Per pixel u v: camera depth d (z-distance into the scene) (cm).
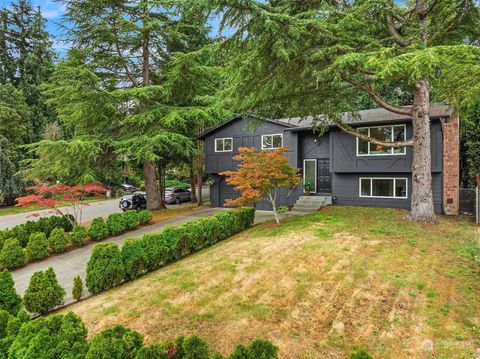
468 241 812
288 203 1667
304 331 451
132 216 1309
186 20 1534
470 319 466
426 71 688
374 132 1390
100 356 301
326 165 1606
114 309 550
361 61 735
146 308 544
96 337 321
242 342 429
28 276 821
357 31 879
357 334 441
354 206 1419
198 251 920
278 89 996
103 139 1483
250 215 1199
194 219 1494
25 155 2789
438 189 1276
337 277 611
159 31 1496
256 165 1095
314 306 518
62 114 1521
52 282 604
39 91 3122
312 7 934
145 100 1556
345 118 1498
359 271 630
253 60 766
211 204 1939
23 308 557
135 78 1753
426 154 1010
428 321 464
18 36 3341
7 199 2427
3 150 2388
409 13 1091
